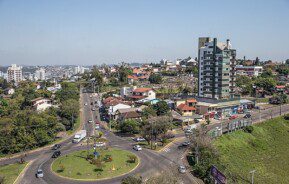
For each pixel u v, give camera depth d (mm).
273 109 136750
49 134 91188
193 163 71438
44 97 165250
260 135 102125
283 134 107438
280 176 76375
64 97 159875
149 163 71312
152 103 133875
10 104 141625
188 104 127562
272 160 86438
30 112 98250
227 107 129125
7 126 86312
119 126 101438
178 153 79062
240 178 68375
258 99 158250
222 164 69750
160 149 82625
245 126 103188
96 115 133000
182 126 108312
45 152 82125
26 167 70125
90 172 65125
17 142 83125
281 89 174375
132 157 71438
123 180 53656
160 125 85188
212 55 138375
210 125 109500
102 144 85812
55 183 60281
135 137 96625
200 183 61188
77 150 82562
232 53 139875
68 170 66438
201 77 144750
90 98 181625
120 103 129750
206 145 71625
